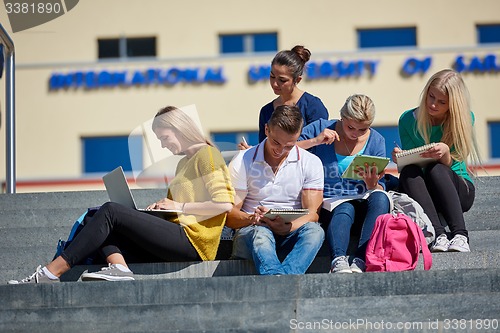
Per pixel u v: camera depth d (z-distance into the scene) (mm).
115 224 12977
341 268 12859
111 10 38344
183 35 38281
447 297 11430
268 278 11961
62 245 13453
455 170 14438
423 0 37906
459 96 14344
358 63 36531
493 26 37906
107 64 37719
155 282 11961
